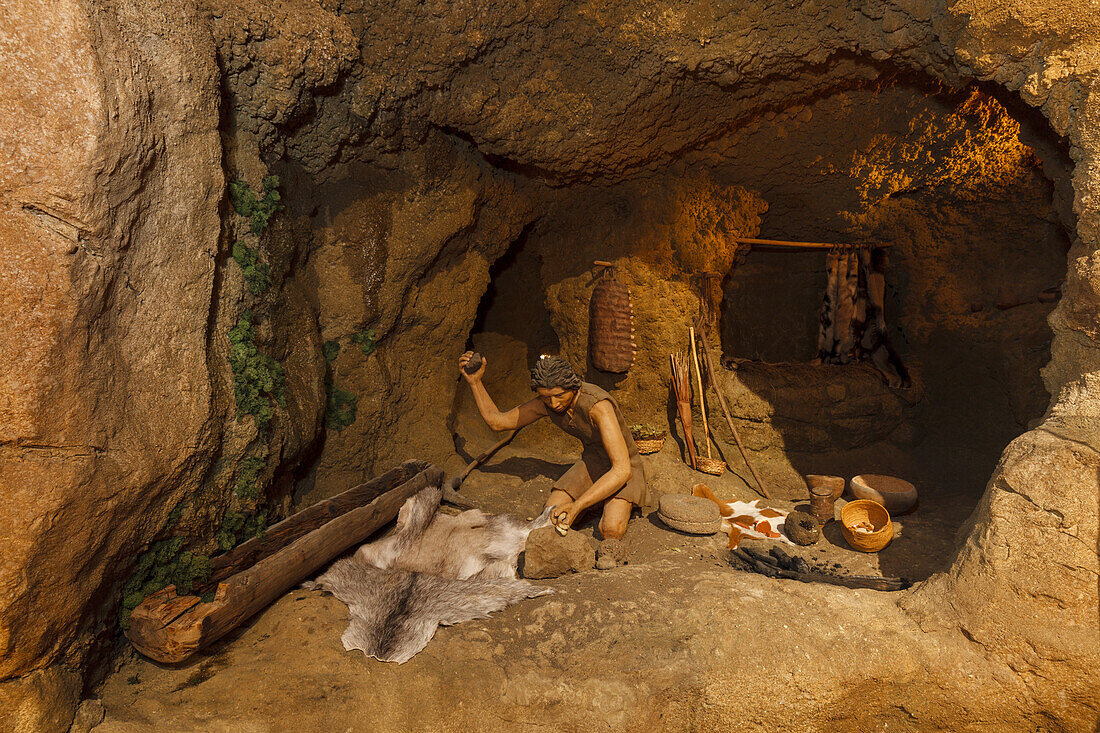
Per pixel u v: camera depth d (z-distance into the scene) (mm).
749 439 6621
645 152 5906
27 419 2479
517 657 3303
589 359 6934
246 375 3754
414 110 5137
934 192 6793
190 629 2982
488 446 6691
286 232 4648
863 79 5547
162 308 3084
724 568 4434
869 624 3445
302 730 2869
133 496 2932
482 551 4406
